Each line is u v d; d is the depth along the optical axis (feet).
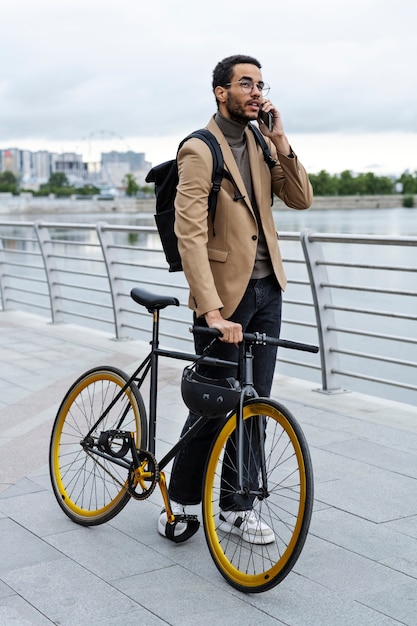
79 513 13.24
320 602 10.57
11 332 31.01
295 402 20.29
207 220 11.92
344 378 36.01
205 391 11.33
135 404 12.78
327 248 101.09
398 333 43.01
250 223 11.85
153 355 12.66
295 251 81.35
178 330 40.55
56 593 10.85
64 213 238.07
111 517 12.79
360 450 16.56
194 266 11.44
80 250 96.22
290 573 11.38
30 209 235.81
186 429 12.52
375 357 20.34
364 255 93.20
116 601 10.63
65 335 30.32
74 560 11.85
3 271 36.29
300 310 50.19
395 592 10.80
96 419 13.73
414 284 65.21
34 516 13.52
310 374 36.32
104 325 47.52
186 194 11.55
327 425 18.30
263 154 12.23
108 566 11.65
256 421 11.26
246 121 11.93
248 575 10.85
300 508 10.34
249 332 12.39
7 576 11.34
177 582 11.17
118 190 473.67
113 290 29.07
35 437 17.79
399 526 12.91
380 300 56.18
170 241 12.27
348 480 14.88
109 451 13.04
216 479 12.89
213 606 10.50
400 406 19.90
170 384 22.00
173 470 12.64
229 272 11.83
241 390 11.36
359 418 18.86
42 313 53.01
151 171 12.25
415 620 10.09
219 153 11.68
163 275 60.03
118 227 28.07
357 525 12.94
